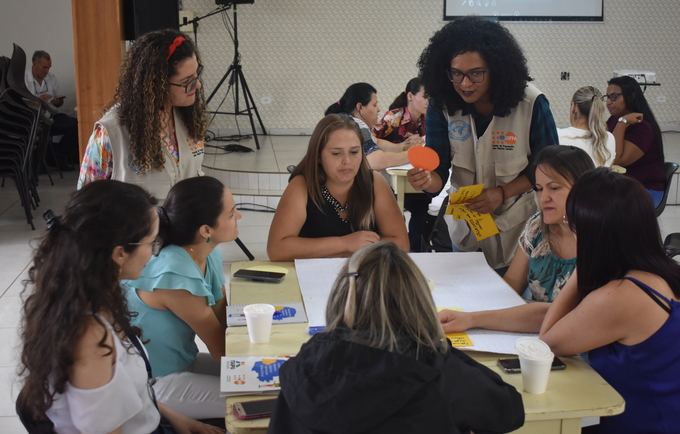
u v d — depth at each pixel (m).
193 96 2.10
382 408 0.93
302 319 1.57
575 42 7.90
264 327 1.43
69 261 1.09
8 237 4.39
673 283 1.26
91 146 2.06
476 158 2.16
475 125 2.14
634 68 8.04
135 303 1.59
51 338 1.06
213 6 7.28
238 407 1.17
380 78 7.79
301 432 0.97
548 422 1.20
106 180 1.17
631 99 4.19
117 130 2.04
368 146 3.67
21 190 4.59
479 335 1.48
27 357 1.11
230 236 1.67
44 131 5.20
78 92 3.64
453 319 1.50
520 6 7.73
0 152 4.48
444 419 0.94
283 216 2.05
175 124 2.17
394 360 0.96
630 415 1.32
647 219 1.26
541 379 1.21
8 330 2.87
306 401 0.96
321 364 0.99
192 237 1.61
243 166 5.86
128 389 1.15
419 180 2.02
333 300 1.08
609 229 1.27
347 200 2.12
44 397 1.09
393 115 4.25
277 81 7.64
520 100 2.00
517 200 2.18
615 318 1.25
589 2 7.78
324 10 7.49
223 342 1.66
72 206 1.12
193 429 1.50
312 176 2.06
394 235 2.18
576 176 1.66
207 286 1.71
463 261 2.03
